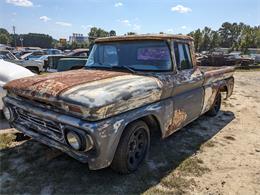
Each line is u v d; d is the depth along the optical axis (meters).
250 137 5.10
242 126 5.77
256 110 7.37
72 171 3.47
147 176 3.44
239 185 3.38
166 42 3.97
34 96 3.11
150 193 3.09
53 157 3.51
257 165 3.93
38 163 3.64
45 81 3.30
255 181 3.49
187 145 4.54
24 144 4.23
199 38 74.19
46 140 3.17
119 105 2.93
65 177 3.33
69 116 2.85
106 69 4.17
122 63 4.12
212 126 5.68
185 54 4.42
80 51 14.35
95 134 2.71
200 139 4.86
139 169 3.59
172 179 3.41
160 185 3.27
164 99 3.79
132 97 3.08
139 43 4.09
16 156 3.82
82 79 3.31
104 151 2.84
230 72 6.41
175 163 3.84
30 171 3.43
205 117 6.36
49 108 3.05
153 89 3.43
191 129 5.41
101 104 2.72
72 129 2.78
